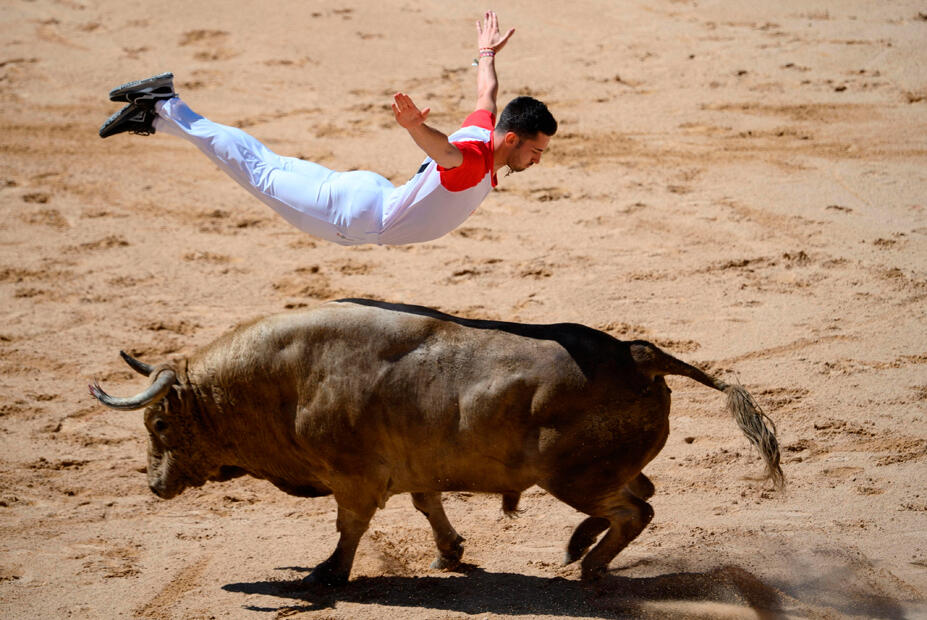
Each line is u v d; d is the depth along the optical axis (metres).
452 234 45.88
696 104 60.16
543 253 43.50
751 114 58.44
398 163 52.53
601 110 59.91
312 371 21.20
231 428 22.16
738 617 20.56
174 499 27.48
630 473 20.61
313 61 67.94
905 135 54.81
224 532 25.58
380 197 21.11
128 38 71.94
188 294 40.47
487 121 21.39
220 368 21.86
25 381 33.94
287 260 43.69
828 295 38.78
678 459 28.52
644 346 20.67
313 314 21.61
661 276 40.88
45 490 27.66
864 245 42.94
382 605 21.42
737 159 52.81
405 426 20.84
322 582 22.33
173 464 22.84
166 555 24.22
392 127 57.69
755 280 40.25
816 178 50.16
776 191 48.88
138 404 21.22
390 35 72.44
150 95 21.89
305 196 21.39
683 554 23.39
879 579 22.09
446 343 20.89
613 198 48.84
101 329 37.59
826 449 28.61
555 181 51.09
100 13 76.50
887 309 37.41
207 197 50.53
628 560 23.25
